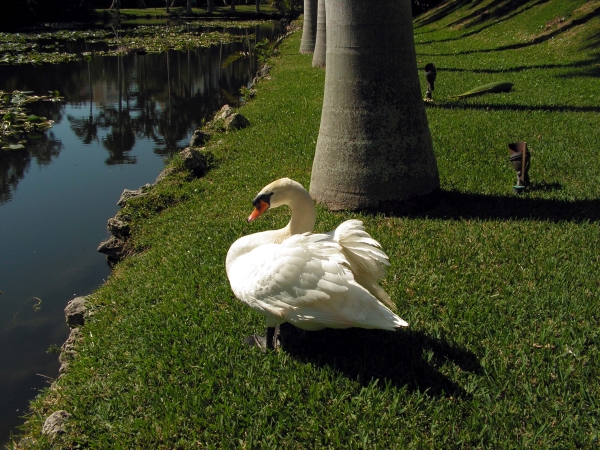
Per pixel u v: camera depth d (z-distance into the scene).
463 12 28.31
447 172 7.81
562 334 4.14
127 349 4.59
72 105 17.88
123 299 5.63
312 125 11.05
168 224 7.37
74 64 26.70
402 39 6.39
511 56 18.08
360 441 3.39
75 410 4.00
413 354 4.00
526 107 11.18
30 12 44.91
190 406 3.75
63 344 5.73
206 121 15.37
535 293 4.64
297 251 3.70
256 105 13.81
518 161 6.94
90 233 8.56
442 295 4.73
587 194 6.76
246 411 3.66
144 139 14.00
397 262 5.31
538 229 5.91
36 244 8.20
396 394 3.63
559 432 3.31
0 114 16.31
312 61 20.22
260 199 4.42
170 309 4.97
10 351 5.78
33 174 11.48
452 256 5.43
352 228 3.86
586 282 4.83
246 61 27.06
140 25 46.75
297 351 4.20
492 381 3.72
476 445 3.30
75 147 13.41
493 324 4.32
